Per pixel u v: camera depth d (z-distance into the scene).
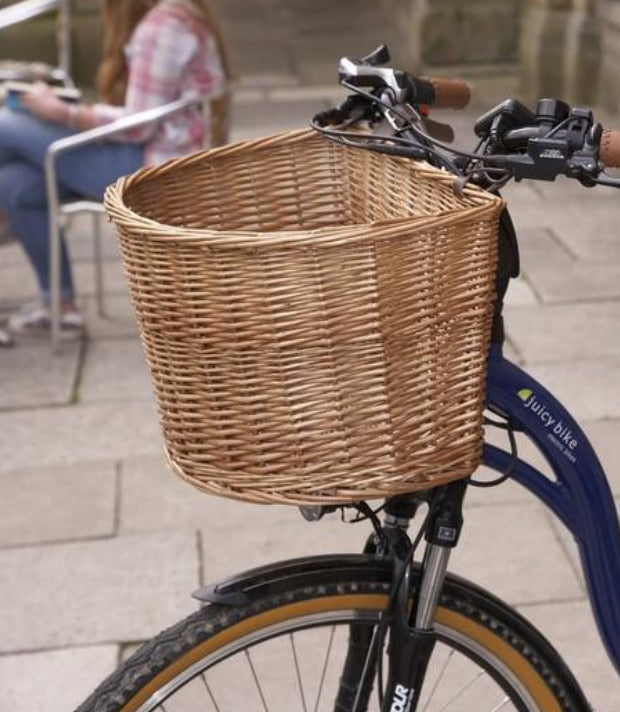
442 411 1.63
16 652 3.14
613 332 4.70
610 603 1.99
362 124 2.07
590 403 4.18
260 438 1.58
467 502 3.64
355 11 12.00
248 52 10.34
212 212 1.97
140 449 4.11
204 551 3.51
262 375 1.55
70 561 3.50
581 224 5.83
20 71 5.20
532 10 9.12
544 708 2.00
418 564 1.89
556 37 8.87
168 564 3.47
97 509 3.76
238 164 1.96
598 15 8.64
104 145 4.68
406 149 1.76
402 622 1.85
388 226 1.52
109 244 5.96
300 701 2.71
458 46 9.50
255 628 1.84
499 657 1.96
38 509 3.78
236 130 7.79
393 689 1.86
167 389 1.61
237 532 3.60
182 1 4.59
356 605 1.87
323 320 1.54
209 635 1.83
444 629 1.92
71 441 4.18
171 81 4.57
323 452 1.58
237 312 1.53
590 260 5.40
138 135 4.63
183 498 3.79
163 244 1.54
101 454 4.09
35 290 5.48
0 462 4.07
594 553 1.96
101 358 4.78
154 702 1.83
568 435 1.89
